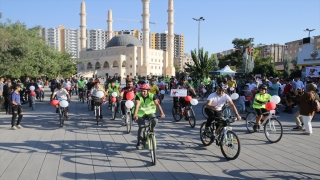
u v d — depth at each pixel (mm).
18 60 22531
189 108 10406
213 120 6875
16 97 10039
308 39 34219
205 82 26234
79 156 6609
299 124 9609
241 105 14203
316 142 7895
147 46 80438
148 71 80562
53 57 39500
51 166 5895
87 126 10578
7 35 22266
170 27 82688
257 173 5426
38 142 8008
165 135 8930
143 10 79500
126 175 5359
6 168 5785
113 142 7984
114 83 13008
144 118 6453
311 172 5465
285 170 5582
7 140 8258
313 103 8711
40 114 14008
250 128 9219
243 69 51469
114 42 96312
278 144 7676
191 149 7195
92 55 96625
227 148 6383
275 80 13672
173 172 5512
